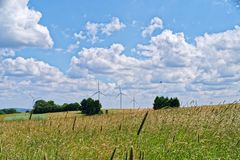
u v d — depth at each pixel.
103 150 10.20
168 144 10.94
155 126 14.78
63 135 13.98
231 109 14.98
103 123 17.30
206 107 15.84
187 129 13.24
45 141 13.02
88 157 9.88
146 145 11.27
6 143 12.79
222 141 12.32
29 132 15.43
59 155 9.94
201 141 11.66
